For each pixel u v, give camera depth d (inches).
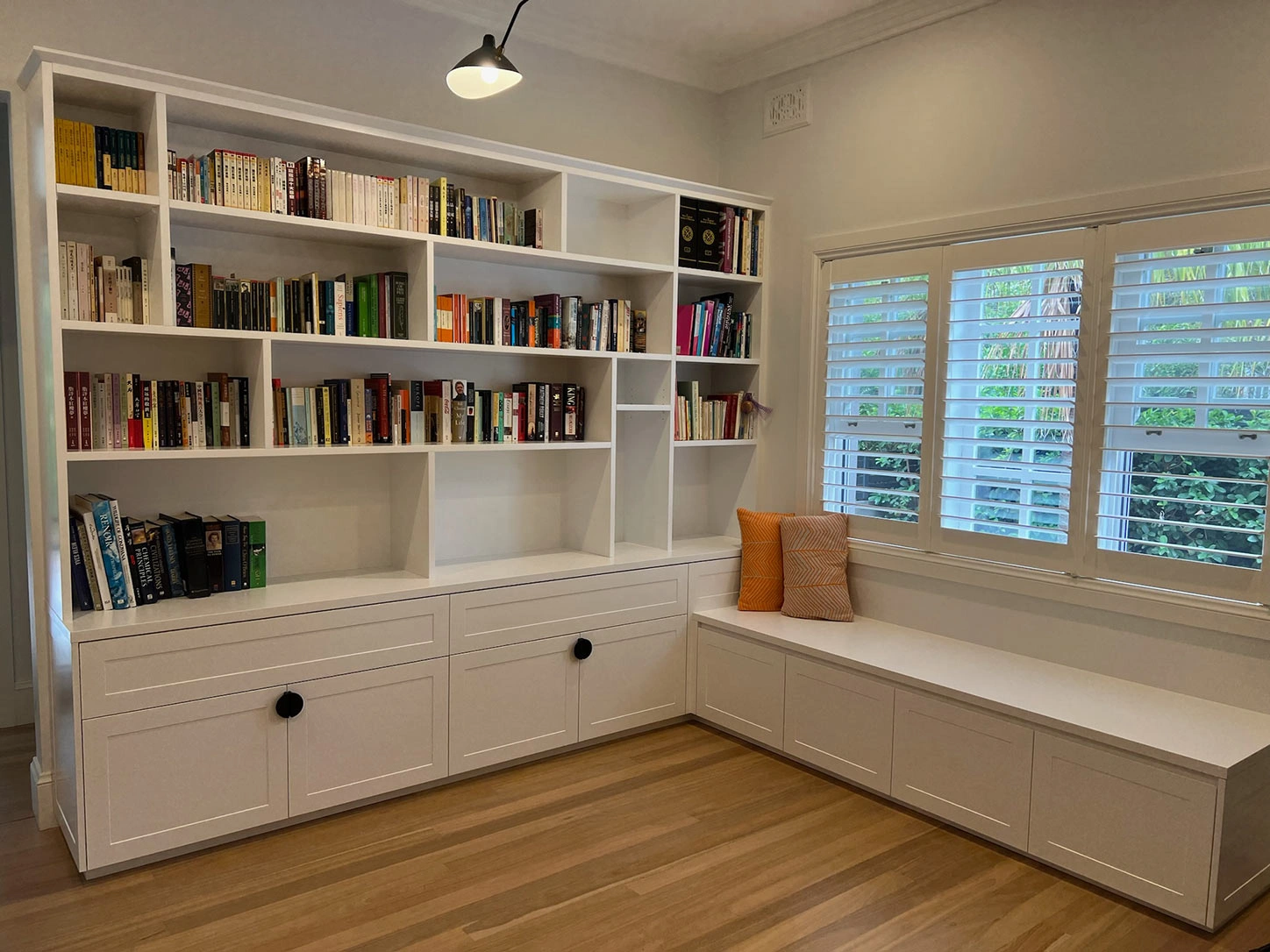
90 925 92.4
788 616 149.7
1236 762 92.0
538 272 148.9
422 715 122.7
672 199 150.9
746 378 168.9
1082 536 121.7
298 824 115.3
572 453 154.0
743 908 97.9
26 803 119.6
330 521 131.5
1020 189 127.1
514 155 131.0
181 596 113.7
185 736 104.3
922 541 140.5
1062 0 121.3
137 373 112.8
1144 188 113.3
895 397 143.3
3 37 105.7
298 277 125.1
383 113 132.4
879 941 92.4
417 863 106.1
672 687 151.3
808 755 134.0
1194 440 110.7
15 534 147.0
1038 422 125.5
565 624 136.3
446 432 129.2
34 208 107.3
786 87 159.8
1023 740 107.8
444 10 136.6
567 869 105.3
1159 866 96.4
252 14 120.8
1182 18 110.0
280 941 90.3
